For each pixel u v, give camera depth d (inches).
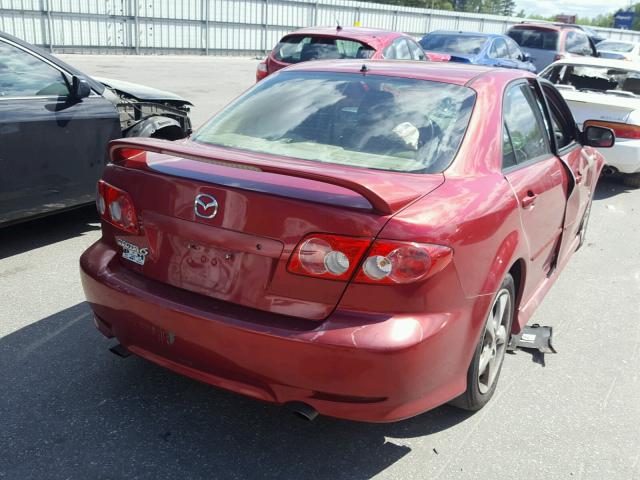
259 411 120.7
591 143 182.9
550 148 154.9
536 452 114.0
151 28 1002.7
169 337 103.1
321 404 96.1
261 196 95.0
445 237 94.6
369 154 114.2
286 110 128.4
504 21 1590.8
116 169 111.7
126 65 812.0
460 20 1491.1
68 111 197.9
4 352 136.7
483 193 108.4
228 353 97.3
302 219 92.7
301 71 141.5
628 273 212.4
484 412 125.0
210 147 121.9
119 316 108.8
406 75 132.0
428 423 120.3
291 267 93.7
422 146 114.3
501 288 119.0
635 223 278.5
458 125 118.2
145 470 103.7
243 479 102.8
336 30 398.0
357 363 91.0
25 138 186.1
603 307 182.4
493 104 126.0
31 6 868.6
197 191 100.0
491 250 106.9
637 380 142.0
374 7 1306.6
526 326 163.6
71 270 184.5
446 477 106.1
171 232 103.1
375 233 90.5
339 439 114.1
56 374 129.4
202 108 480.4
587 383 139.2
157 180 104.5
